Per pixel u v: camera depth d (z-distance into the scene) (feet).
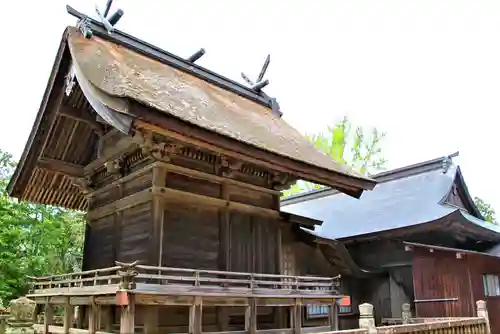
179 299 24.23
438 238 51.83
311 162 33.50
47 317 30.78
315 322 43.50
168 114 24.17
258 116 41.88
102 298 24.32
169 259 29.09
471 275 43.83
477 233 52.16
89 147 39.06
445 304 42.09
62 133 37.40
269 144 32.40
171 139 29.25
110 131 35.12
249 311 27.89
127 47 38.83
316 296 32.09
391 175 65.21
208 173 32.48
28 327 31.63
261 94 48.73
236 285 32.35
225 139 27.07
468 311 42.34
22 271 59.41
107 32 37.55
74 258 73.31
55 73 32.19
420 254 42.83
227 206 33.22
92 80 25.79
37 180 41.60
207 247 31.55
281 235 39.19
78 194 44.86
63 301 28.84
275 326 35.19
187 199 30.71
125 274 22.31
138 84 30.22
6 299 58.59
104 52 34.04
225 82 45.32
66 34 32.48
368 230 50.96
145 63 37.76
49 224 67.10
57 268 68.95
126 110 22.81
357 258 53.31
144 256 29.25
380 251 51.62
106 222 35.09
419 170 62.34
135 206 31.35
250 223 35.22
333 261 45.29
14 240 59.88
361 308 27.04
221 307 31.60
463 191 59.52
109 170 34.22
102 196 36.70
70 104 34.58
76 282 27.66
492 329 43.42
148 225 29.48
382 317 50.47
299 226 42.06
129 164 33.58
